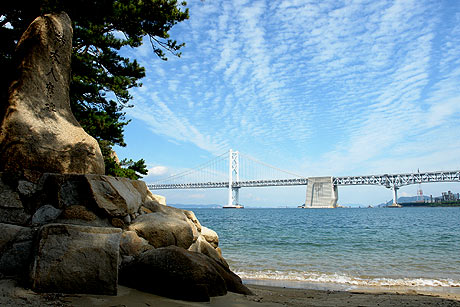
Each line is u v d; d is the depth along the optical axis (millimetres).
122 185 5172
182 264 4168
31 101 4887
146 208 5836
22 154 4598
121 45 12156
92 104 12664
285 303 4992
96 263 3660
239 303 4324
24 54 5043
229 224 36875
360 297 6414
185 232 5484
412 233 24641
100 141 13453
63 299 3271
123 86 12461
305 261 12078
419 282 8633
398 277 9266
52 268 3455
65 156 4938
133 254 4660
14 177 4449
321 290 7484
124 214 4820
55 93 5227
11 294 3176
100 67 12008
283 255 13578
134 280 4285
